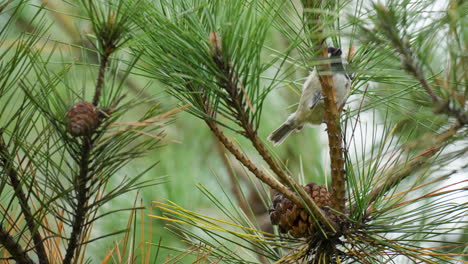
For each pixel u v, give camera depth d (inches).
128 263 170.9
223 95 161.8
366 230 185.0
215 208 281.7
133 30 157.2
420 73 132.7
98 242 257.4
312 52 177.3
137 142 233.9
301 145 301.7
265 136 312.0
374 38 133.5
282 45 272.4
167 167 279.1
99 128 142.0
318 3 167.6
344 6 159.3
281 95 318.7
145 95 264.2
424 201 207.6
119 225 261.1
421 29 134.8
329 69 178.7
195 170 281.1
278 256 199.8
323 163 293.9
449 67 133.3
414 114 147.8
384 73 146.9
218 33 160.4
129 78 274.5
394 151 182.9
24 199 154.2
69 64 162.2
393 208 184.7
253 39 152.3
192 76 161.9
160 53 163.0
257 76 156.3
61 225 171.6
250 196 323.0
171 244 253.9
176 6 167.5
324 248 190.4
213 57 153.7
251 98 160.7
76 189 148.0
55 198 146.7
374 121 202.5
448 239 230.2
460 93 136.2
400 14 131.9
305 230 188.9
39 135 149.6
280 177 175.8
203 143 295.1
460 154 137.5
